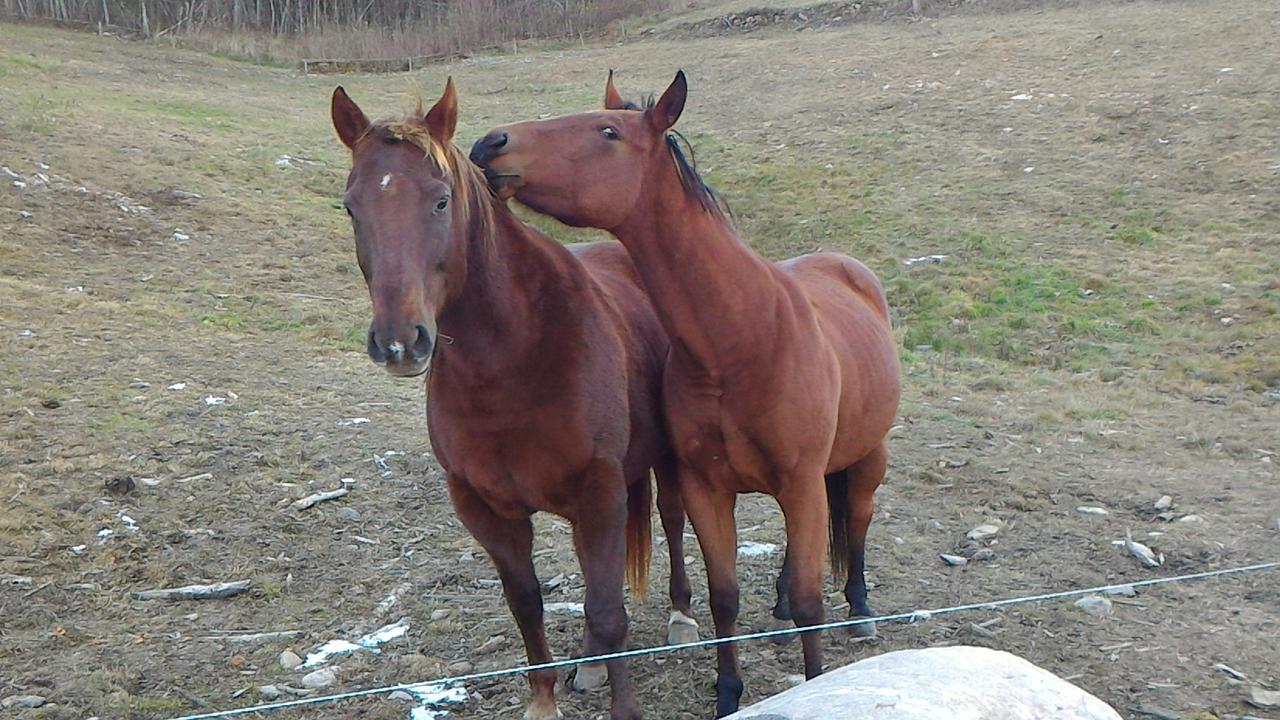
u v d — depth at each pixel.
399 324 2.75
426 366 2.82
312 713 3.79
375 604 4.67
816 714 2.06
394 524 5.44
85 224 10.73
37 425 6.27
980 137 14.04
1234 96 13.80
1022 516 5.46
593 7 28.48
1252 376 7.87
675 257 3.23
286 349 8.30
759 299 3.27
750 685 3.86
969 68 17.12
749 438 3.35
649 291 3.33
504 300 3.15
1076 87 15.26
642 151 3.18
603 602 3.34
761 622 4.41
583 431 3.25
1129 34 17.50
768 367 3.28
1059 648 4.04
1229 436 6.68
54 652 4.19
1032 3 21.31
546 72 21.58
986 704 2.10
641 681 3.99
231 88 19.47
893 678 2.17
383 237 2.81
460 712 3.80
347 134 3.07
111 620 4.47
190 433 6.33
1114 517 5.41
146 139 13.78
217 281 9.86
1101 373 8.12
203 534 5.21
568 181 3.13
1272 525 5.23
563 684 3.97
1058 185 12.24
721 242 3.25
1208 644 4.03
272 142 14.94
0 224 10.23
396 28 28.73
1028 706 2.13
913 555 5.02
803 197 12.80
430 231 2.85
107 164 12.39
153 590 4.71
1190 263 10.12
